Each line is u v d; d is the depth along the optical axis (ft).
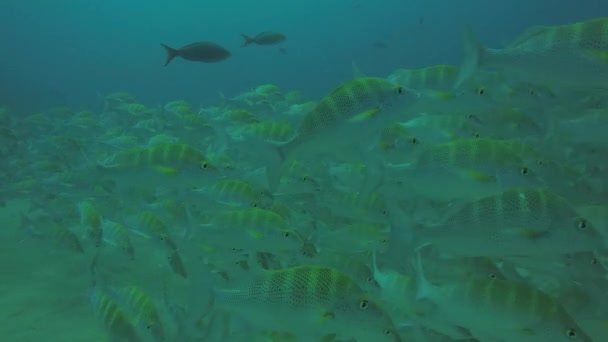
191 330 2.68
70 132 10.85
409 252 2.66
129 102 11.67
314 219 4.44
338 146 3.04
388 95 2.97
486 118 4.53
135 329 2.64
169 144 4.11
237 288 2.34
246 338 2.37
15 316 4.13
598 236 2.23
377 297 2.98
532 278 3.57
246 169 5.33
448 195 3.09
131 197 5.32
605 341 3.02
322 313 2.20
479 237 2.46
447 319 2.30
